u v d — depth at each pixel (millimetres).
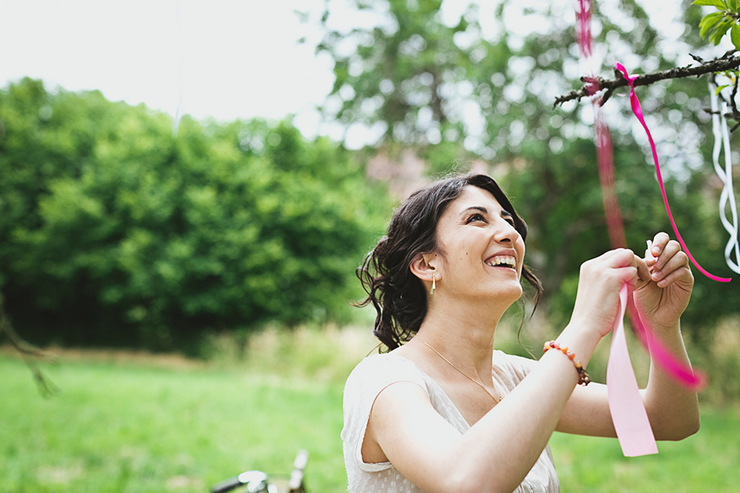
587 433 1408
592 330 952
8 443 5867
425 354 1282
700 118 9641
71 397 8266
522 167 12352
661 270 1174
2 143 16109
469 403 1228
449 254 1253
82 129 16766
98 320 16906
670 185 10508
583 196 11734
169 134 15484
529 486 1206
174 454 5688
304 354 11133
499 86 12172
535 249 12648
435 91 16766
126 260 14312
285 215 15000
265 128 16891
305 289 15508
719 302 9734
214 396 8555
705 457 5797
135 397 8383
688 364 1268
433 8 16469
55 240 15125
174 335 15828
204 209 14562
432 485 883
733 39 1118
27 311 17047
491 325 1276
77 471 5160
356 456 1108
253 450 5867
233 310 15438
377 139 17484
